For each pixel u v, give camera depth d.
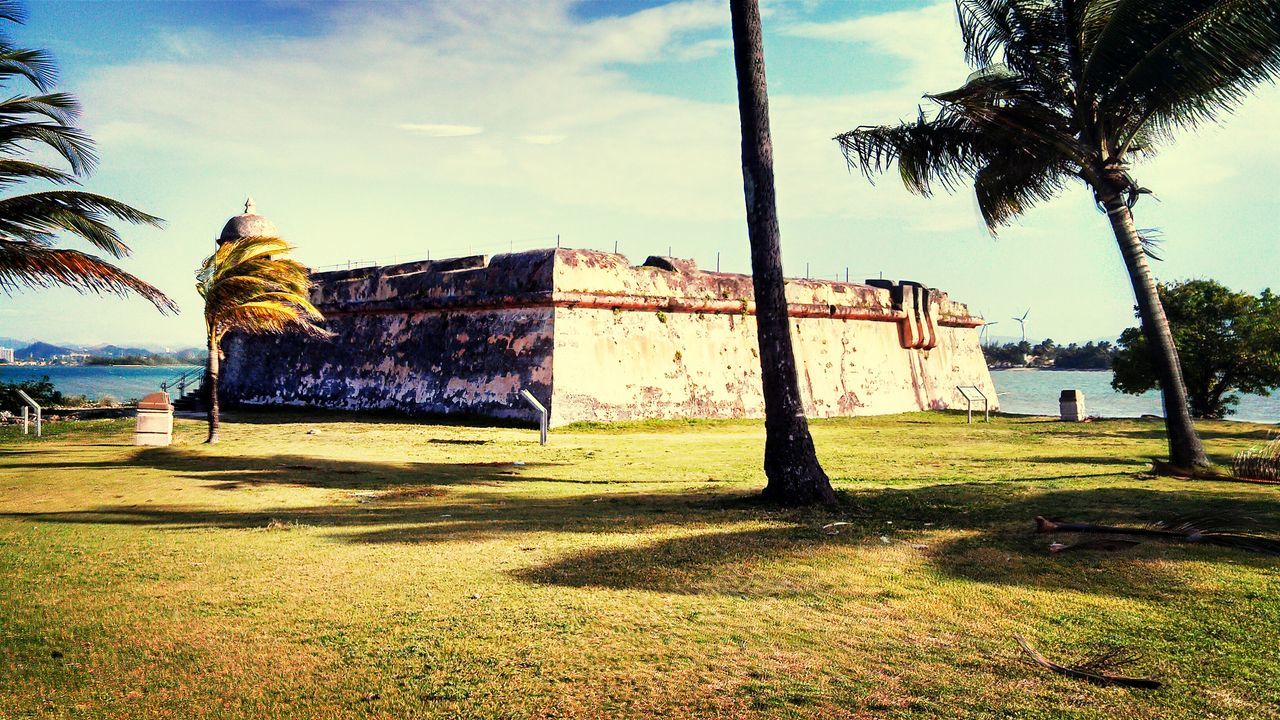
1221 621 5.03
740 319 27.92
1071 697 3.95
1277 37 10.30
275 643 4.58
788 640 4.69
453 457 15.31
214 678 4.10
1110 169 12.39
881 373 31.86
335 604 5.30
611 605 5.30
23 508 9.36
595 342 23.61
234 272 17.28
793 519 8.45
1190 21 10.74
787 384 9.64
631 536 7.52
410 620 4.96
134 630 4.78
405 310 27.00
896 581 5.95
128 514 8.95
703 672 4.21
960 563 6.46
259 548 7.00
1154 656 4.48
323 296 29.88
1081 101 12.37
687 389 25.58
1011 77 12.77
